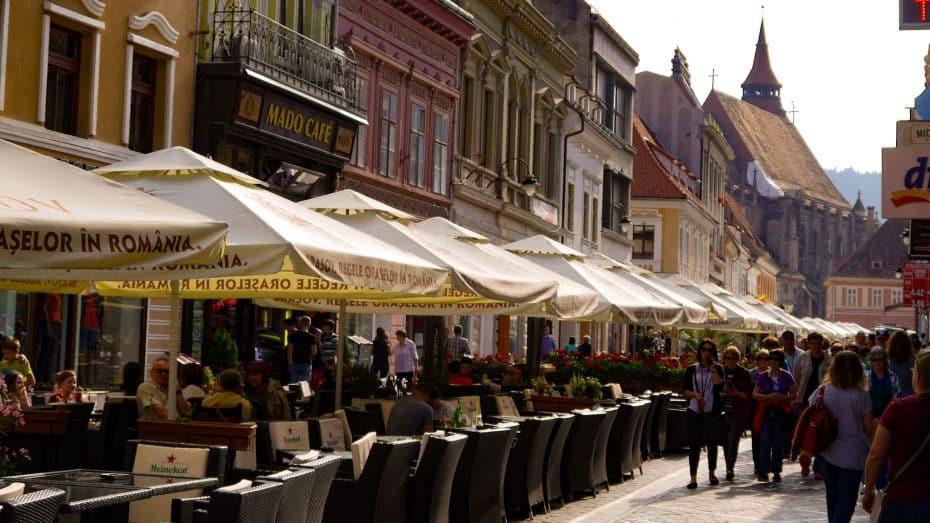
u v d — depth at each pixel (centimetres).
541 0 5897
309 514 870
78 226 804
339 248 1167
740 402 2031
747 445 2930
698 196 9262
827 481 1269
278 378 2648
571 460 1664
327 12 3075
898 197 2517
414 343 3450
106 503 745
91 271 1032
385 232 1595
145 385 1433
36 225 781
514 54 4556
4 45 2066
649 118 9356
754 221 19138
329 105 2958
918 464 891
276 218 1156
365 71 3347
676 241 7781
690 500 1734
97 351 2325
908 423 894
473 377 2544
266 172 2809
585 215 5816
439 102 3862
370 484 1054
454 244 1842
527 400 2117
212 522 717
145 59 2484
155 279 1049
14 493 629
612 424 1873
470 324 4238
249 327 2781
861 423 1252
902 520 889
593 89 5944
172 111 2523
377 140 3422
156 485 890
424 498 1135
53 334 2209
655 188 7806
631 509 1612
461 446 1198
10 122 2055
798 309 19288
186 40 2567
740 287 12119
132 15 2391
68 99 2275
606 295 2330
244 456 1161
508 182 4519
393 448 1062
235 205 1134
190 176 1186
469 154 4181
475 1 4169
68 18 2216
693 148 9275
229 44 2650
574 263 2445
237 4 2700
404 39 3584
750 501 1747
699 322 2905
